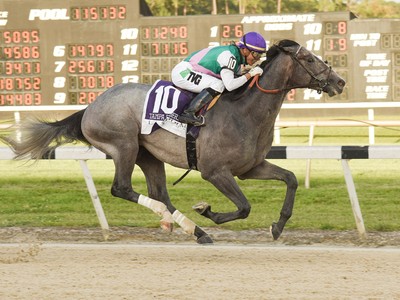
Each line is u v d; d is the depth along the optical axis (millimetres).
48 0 20672
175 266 6289
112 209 9625
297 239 7609
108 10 20578
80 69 20719
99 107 7164
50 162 15844
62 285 5617
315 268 6191
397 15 63469
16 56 20875
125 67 20594
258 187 11602
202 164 6836
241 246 7227
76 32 20656
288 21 20875
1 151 8008
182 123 6840
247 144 6750
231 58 6840
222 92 6887
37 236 7848
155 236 7809
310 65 6828
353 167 14734
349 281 5719
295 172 14102
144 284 5645
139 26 20531
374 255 6723
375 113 23594
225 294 5332
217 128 6758
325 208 9570
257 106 6805
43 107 17219
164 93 6965
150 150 7117
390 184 12117
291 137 20375
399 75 20875
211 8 58250
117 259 6621
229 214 6812
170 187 11648
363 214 9062
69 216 9016
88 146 7566
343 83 6871
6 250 7094
